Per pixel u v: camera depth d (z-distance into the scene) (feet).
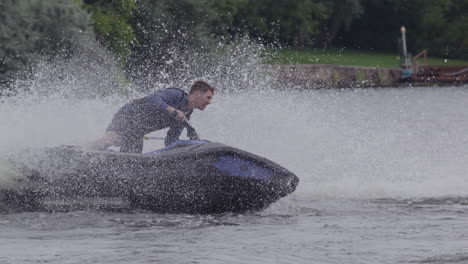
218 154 81.71
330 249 62.95
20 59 255.09
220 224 76.28
